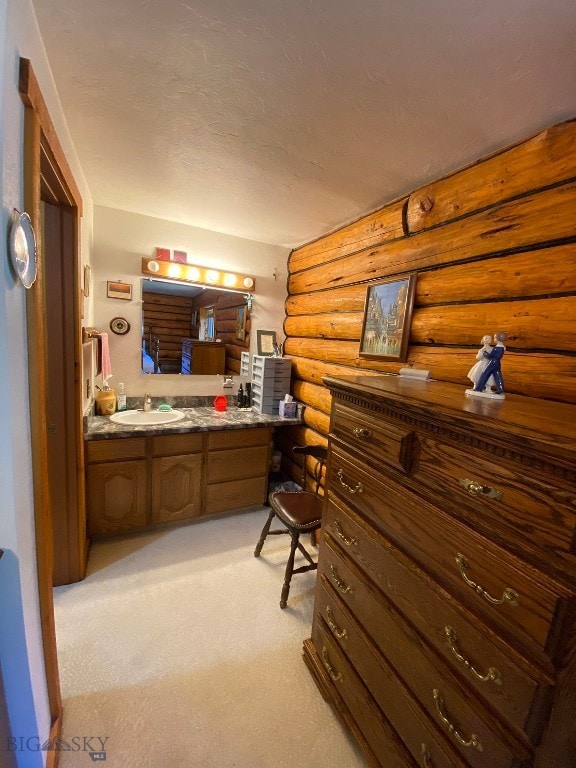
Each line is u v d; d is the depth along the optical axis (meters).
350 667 1.13
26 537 0.85
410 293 1.67
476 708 0.69
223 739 1.14
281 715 1.23
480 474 0.69
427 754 0.81
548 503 0.57
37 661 0.94
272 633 1.57
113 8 0.84
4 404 0.72
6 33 0.68
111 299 2.46
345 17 0.82
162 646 1.47
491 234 1.31
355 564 1.12
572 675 0.57
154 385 2.71
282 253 3.06
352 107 1.16
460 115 1.15
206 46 0.94
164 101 1.20
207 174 1.76
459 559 0.73
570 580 0.54
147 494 2.22
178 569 1.96
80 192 1.73
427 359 1.57
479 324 1.34
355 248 2.16
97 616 1.60
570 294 1.06
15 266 0.73
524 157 1.19
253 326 3.02
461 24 0.80
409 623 0.88
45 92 0.99
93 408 2.29
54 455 1.68
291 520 1.76
